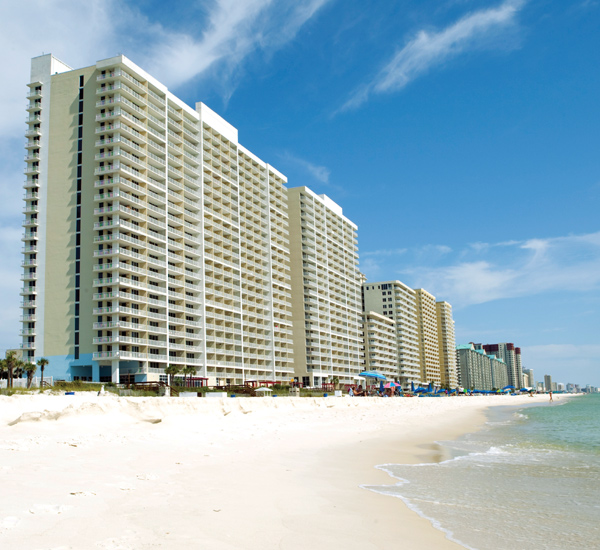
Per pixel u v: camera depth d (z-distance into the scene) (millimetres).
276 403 62156
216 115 125562
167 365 96000
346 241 191000
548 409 97062
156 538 10195
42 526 10391
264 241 139125
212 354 110938
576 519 14188
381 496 16344
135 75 101438
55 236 96062
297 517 12828
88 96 99312
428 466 23734
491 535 12508
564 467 23688
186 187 112625
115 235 91375
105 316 90625
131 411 36594
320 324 161875
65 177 97688
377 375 129875
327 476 19750
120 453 21297
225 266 120250
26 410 35156
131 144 97125
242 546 10211
